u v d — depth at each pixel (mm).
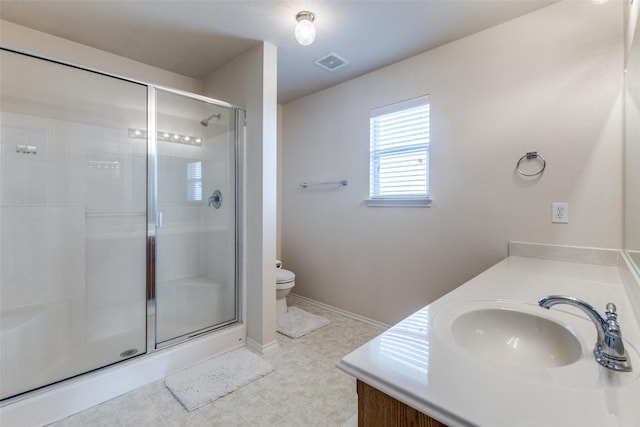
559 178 1702
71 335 2037
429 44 2172
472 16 1839
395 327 856
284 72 2646
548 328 935
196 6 1790
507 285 1277
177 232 2436
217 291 2443
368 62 2457
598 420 474
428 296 2293
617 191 1527
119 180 2260
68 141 2119
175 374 1862
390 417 599
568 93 1670
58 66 2074
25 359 1846
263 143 2188
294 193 3412
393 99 2479
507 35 1885
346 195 2867
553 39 1720
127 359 1809
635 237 1129
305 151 3262
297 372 1913
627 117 1397
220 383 1755
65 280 2055
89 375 1641
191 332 2168
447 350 713
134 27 2016
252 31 2043
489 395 543
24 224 1953
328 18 1874
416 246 2361
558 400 527
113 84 2314
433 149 2242
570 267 1569
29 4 1780
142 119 2303
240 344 2268
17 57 1886
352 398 1660
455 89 2121
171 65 2570
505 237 1908
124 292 2207
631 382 582
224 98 2578
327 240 3061
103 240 2170
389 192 2539
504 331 996
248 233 2309
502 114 1908
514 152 1863
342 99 2881
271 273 2240
